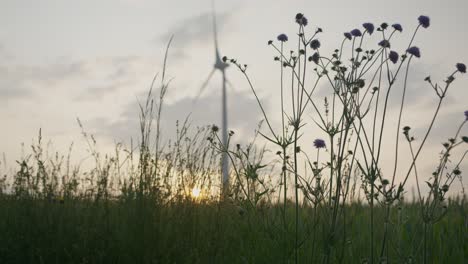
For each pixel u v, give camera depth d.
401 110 3.17
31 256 4.16
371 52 3.46
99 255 4.10
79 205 5.08
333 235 3.26
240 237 4.55
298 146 3.56
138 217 4.34
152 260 4.06
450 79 3.17
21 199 4.99
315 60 3.65
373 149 3.20
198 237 4.51
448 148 3.26
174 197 4.84
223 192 5.01
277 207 4.32
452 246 4.51
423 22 3.34
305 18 3.71
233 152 4.12
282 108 3.55
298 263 3.77
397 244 3.77
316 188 3.41
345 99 3.30
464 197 4.93
